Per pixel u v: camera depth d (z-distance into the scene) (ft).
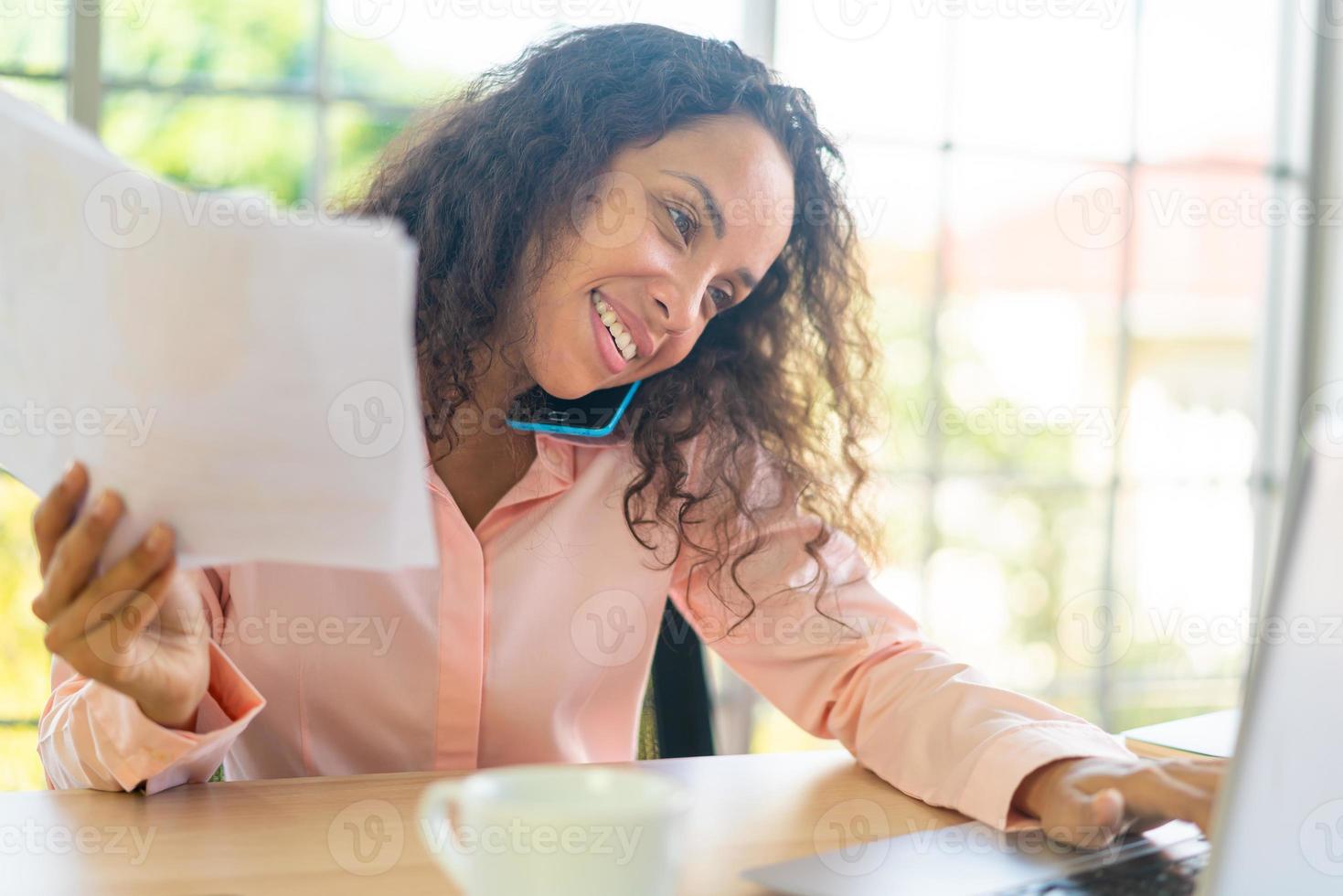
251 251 1.91
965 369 8.85
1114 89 9.04
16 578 6.93
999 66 8.64
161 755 2.67
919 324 8.66
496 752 3.85
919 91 8.43
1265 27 9.39
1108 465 9.32
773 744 8.05
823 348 4.43
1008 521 9.05
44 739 3.12
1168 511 9.46
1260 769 1.73
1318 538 1.69
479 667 3.68
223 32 7.16
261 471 2.04
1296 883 1.80
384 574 3.58
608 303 3.70
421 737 3.70
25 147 2.03
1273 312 9.59
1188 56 9.19
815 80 8.11
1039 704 2.99
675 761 3.21
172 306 1.94
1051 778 2.66
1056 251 9.00
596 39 3.91
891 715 3.15
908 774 2.98
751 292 4.34
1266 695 1.71
